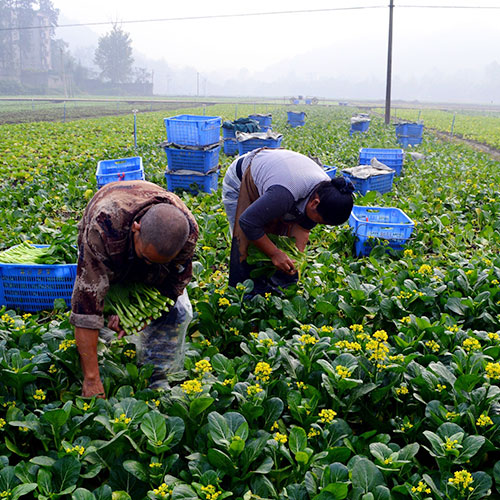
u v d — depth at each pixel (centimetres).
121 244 313
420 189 1174
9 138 2139
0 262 564
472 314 502
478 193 1095
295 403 348
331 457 316
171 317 394
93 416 330
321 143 1980
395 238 749
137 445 307
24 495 302
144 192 329
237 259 510
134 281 359
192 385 319
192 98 11150
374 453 307
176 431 310
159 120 3312
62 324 432
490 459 336
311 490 290
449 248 798
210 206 975
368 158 1314
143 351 408
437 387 364
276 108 5394
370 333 473
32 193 1031
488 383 362
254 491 297
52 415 310
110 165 1055
